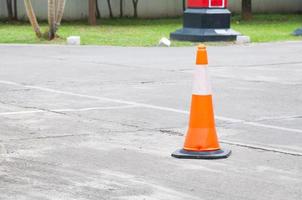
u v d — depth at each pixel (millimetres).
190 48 29719
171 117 14148
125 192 8977
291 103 15969
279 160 10672
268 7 60719
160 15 54719
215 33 32344
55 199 8695
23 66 22781
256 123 13594
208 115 10844
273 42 33000
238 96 16891
